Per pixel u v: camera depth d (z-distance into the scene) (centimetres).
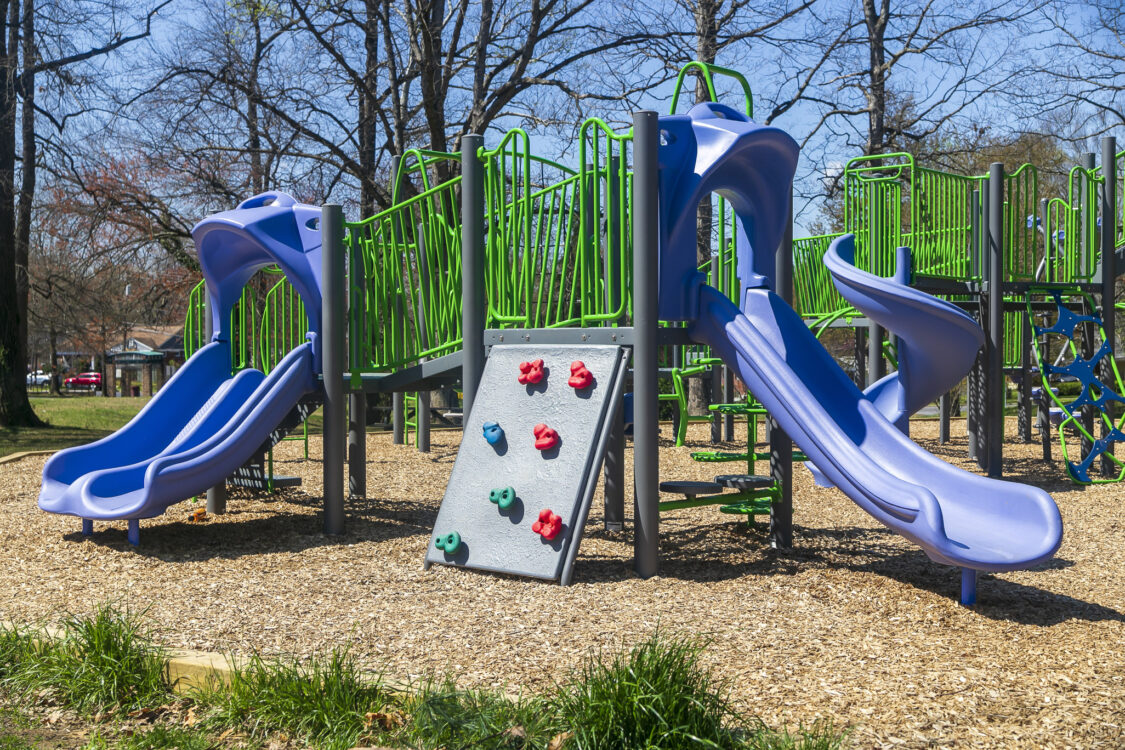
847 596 547
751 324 636
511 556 594
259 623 489
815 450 588
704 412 2145
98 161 2278
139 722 368
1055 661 425
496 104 2228
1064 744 325
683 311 657
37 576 610
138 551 688
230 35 2212
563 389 634
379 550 691
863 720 346
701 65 685
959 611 517
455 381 869
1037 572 621
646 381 609
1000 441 1056
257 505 920
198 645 450
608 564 639
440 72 2223
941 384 797
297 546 711
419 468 1239
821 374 664
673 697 316
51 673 402
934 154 2488
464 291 700
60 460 776
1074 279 1158
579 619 492
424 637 460
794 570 626
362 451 978
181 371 876
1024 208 1096
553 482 604
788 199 701
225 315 913
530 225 681
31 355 7419
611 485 771
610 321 684
